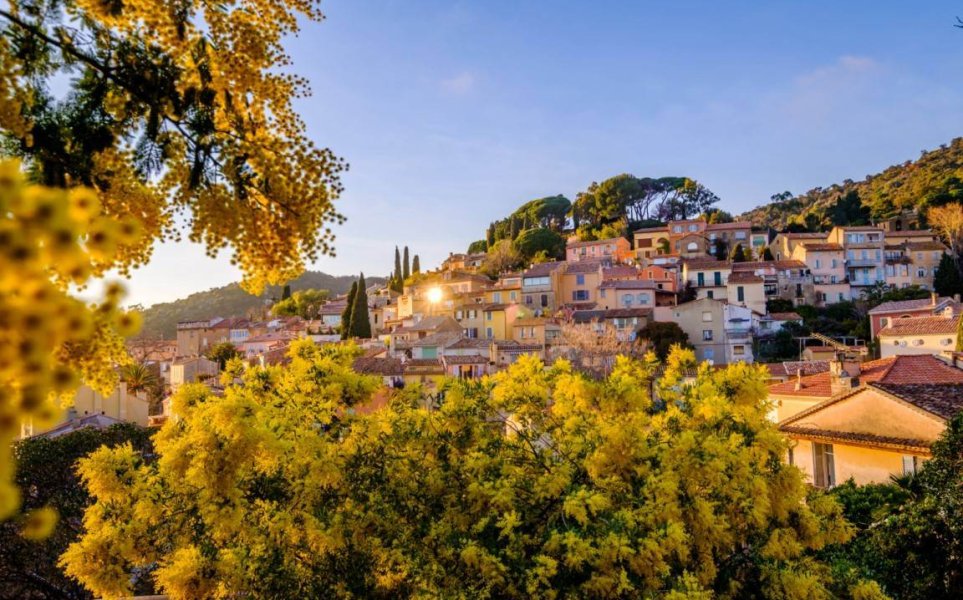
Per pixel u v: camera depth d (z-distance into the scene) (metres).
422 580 7.09
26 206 1.25
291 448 7.48
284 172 4.33
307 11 4.46
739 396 9.38
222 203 4.35
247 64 4.33
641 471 8.09
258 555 7.14
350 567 7.52
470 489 7.85
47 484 15.60
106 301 1.54
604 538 6.95
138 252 4.25
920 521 10.25
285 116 4.52
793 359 56.12
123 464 7.95
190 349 88.44
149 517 7.69
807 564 8.73
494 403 9.57
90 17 3.89
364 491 7.94
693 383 9.76
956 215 73.12
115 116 4.05
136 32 4.09
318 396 8.59
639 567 7.04
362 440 8.45
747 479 8.18
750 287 66.00
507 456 8.79
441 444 8.86
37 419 1.26
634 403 8.91
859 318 63.84
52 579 14.80
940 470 10.77
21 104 3.61
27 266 1.24
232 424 6.79
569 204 125.12
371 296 105.31
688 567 8.00
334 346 9.29
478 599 6.79
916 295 64.44
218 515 7.09
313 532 7.20
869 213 97.44
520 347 51.53
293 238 4.49
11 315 1.21
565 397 9.35
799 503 9.02
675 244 89.19
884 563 11.12
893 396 16.08
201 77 4.27
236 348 73.62
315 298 110.12
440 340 55.19
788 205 146.25
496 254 100.62
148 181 4.27
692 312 59.50
